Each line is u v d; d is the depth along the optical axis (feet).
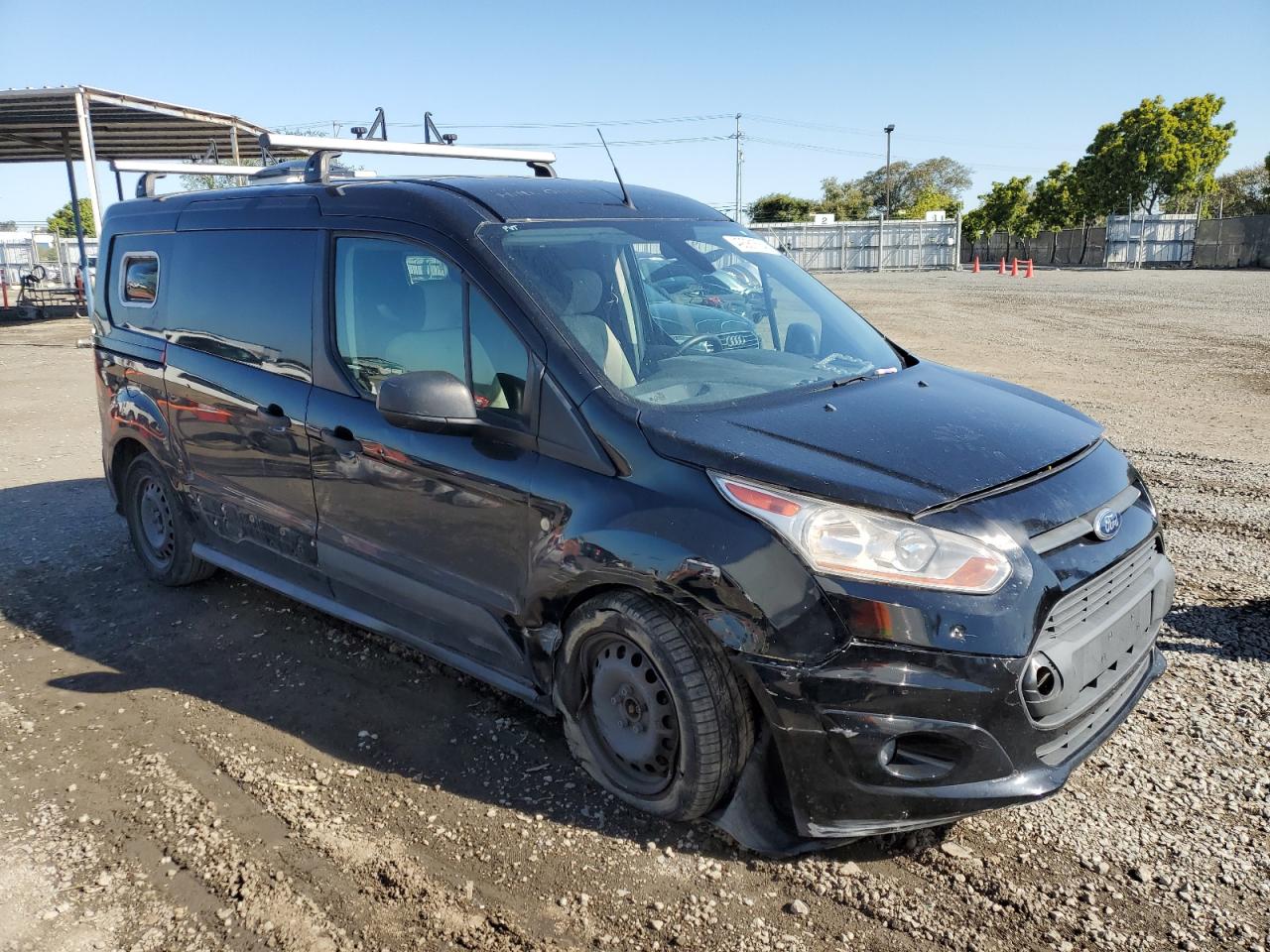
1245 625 14.21
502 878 9.04
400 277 11.71
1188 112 181.88
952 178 325.21
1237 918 8.31
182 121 67.77
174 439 15.33
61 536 19.72
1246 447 25.58
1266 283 97.14
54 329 68.23
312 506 12.96
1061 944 8.06
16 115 65.92
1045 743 8.58
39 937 8.39
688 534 8.80
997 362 41.91
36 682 13.35
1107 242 162.71
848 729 8.28
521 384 10.30
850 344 12.68
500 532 10.44
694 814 9.36
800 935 8.23
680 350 11.30
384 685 12.98
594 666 10.11
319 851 9.50
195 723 12.14
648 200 13.48
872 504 8.43
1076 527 9.09
